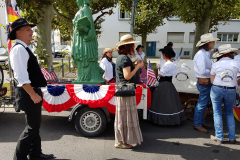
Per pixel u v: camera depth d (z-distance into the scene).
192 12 6.16
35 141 2.65
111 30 22.02
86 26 3.53
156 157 2.85
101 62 4.88
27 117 2.33
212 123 4.30
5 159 2.75
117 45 2.79
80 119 3.43
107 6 10.48
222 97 3.20
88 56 3.64
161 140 3.41
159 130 3.87
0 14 19.72
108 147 3.14
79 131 3.47
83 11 3.59
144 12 11.70
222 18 10.98
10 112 4.85
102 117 3.41
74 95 3.36
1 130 3.79
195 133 3.73
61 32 12.45
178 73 4.41
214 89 3.25
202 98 3.73
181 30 22.11
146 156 2.88
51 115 4.71
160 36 22.44
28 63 2.23
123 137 2.99
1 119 4.39
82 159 2.78
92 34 3.58
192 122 4.32
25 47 2.20
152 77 3.69
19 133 3.65
